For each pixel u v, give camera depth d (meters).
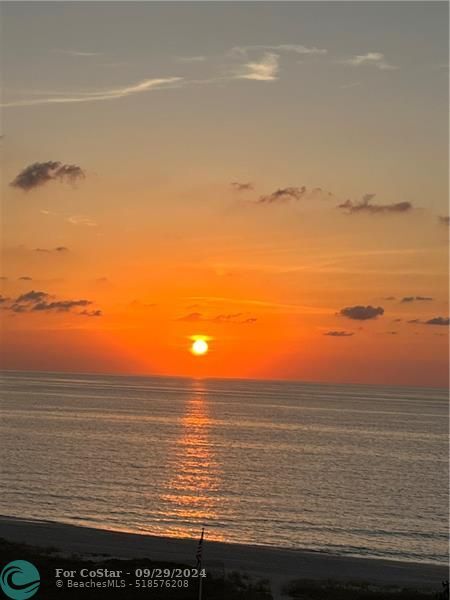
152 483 100.94
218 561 53.47
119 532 64.81
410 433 193.25
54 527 64.75
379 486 105.62
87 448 136.38
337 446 156.25
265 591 45.12
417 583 51.88
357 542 73.06
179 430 178.88
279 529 77.12
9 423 181.50
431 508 91.00
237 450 142.88
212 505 87.75
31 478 100.81
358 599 44.34
